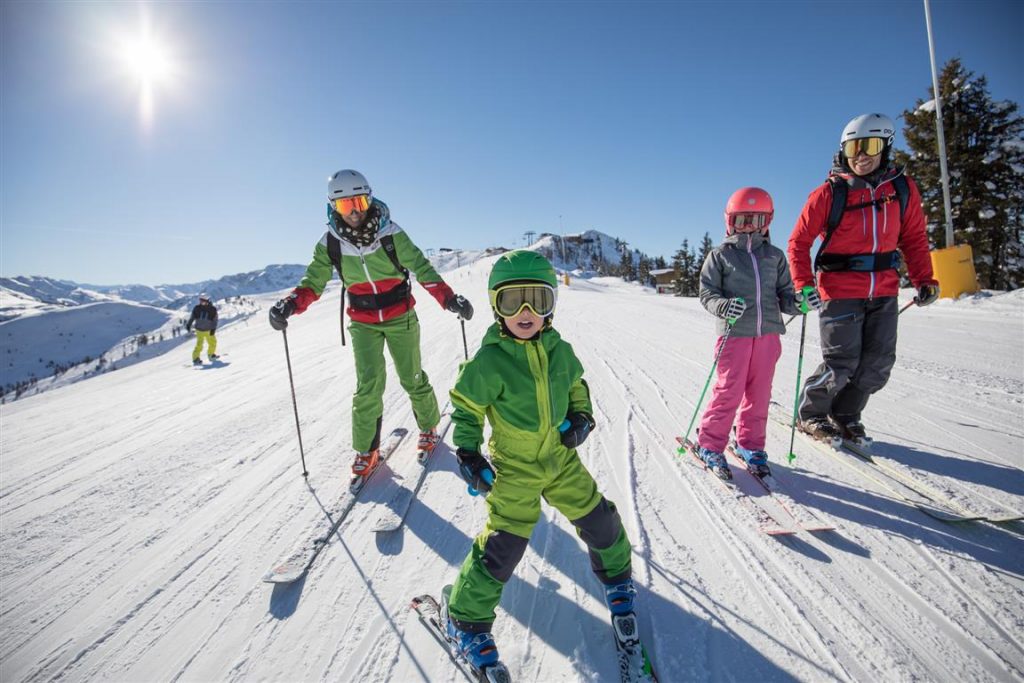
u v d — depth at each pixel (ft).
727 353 10.15
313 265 11.22
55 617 7.30
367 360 11.25
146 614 7.28
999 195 62.03
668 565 7.59
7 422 19.97
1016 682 5.42
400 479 11.13
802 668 5.74
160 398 21.76
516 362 6.20
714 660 5.91
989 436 11.39
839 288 10.41
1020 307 25.96
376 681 5.91
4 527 10.01
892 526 8.29
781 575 7.25
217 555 8.64
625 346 24.58
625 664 5.76
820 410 11.58
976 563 7.28
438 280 11.41
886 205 9.96
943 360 18.12
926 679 5.49
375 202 10.83
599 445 12.17
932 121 65.00
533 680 5.80
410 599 7.29
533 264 5.97
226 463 12.78
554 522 9.04
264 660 6.32
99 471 12.80
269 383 22.41
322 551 8.58
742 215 9.73
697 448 11.25
